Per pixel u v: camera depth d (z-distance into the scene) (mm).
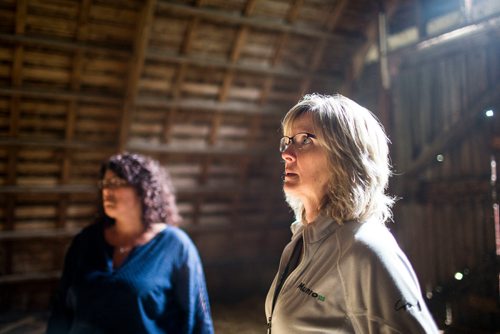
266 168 6871
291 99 6270
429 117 4824
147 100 5348
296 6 5121
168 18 4820
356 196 1073
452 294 4582
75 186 5691
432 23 4988
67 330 1969
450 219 4625
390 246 1016
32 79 4812
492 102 4211
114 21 4648
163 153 6012
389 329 931
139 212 2057
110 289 1841
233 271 6953
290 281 1165
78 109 5176
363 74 6012
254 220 7148
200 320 2021
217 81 5656
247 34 5277
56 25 4520
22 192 5359
